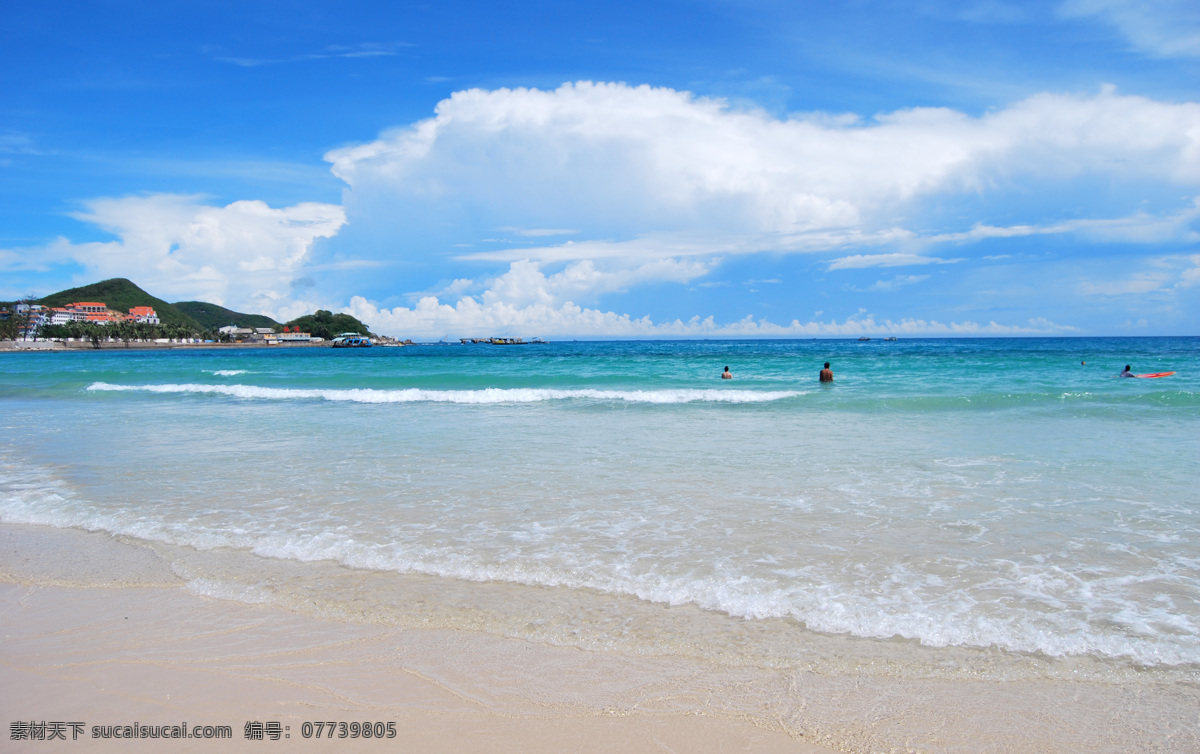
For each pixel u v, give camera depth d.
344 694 3.96
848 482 9.11
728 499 8.23
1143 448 11.51
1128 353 55.28
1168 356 47.22
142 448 12.14
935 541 6.54
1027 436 12.88
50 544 6.70
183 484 9.23
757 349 95.19
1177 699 3.84
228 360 59.56
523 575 5.72
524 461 10.75
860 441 12.46
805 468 10.06
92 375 32.97
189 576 5.79
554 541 6.62
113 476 9.78
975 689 3.97
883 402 18.39
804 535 6.75
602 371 35.00
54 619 4.99
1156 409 16.58
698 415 16.56
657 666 4.25
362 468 10.26
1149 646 4.41
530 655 4.39
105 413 17.73
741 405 18.58
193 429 14.55
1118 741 3.48
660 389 22.98
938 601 5.12
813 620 4.84
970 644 4.47
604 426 14.70
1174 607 4.97
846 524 7.12
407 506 8.00
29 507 8.06
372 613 5.02
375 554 6.27
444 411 17.84
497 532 6.93
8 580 5.76
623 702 3.87
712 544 6.50
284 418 16.45
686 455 11.19
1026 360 41.47
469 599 5.25
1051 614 4.88
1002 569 5.77
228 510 7.86
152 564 6.09
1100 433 13.16
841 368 34.09
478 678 4.12
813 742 3.49
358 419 16.20
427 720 3.70
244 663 4.32
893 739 3.51
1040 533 6.77
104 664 4.33
